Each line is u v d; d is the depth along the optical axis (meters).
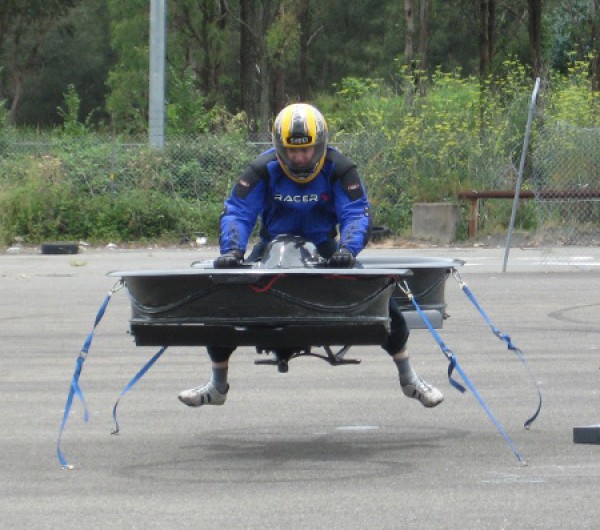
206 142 47.84
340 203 12.77
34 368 18.91
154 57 49.44
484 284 30.31
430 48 122.88
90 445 13.31
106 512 10.43
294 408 15.45
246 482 11.48
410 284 13.30
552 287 29.59
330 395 16.34
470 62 124.38
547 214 43.00
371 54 130.12
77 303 27.72
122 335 22.69
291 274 11.26
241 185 12.88
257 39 83.06
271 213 13.05
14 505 10.70
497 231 45.75
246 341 11.77
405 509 10.40
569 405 15.34
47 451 13.00
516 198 33.44
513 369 18.23
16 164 47.97
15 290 30.42
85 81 134.75
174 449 13.08
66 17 118.31
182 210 46.44
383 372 18.16
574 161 42.06
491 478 11.52
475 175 46.50
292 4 82.00
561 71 87.44
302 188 12.84
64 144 48.94
